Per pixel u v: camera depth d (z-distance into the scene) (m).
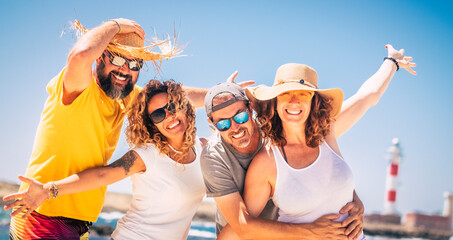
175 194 4.02
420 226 34.22
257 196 3.80
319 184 3.76
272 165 3.78
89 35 3.86
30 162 4.02
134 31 4.18
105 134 4.18
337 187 3.79
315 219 3.77
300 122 3.72
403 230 27.28
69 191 3.75
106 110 4.18
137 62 4.15
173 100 3.95
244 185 3.90
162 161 4.03
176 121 3.99
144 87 4.04
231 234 3.94
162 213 4.03
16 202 3.64
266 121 3.84
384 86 4.82
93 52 3.76
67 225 4.03
